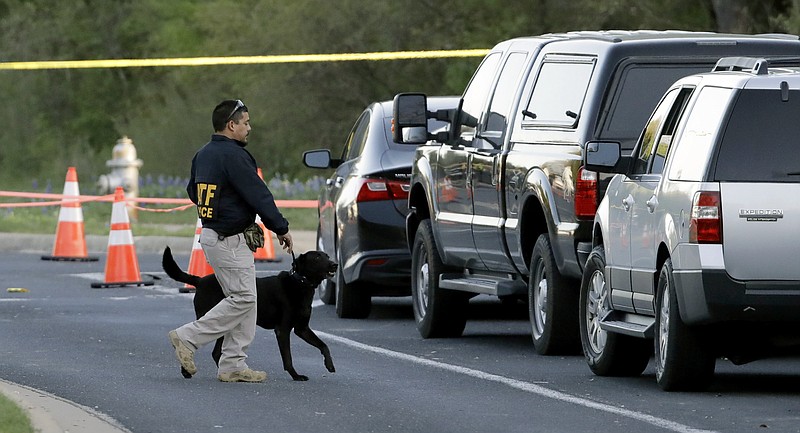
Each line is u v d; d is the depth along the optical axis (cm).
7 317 5347
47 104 16812
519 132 4416
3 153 16588
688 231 3366
